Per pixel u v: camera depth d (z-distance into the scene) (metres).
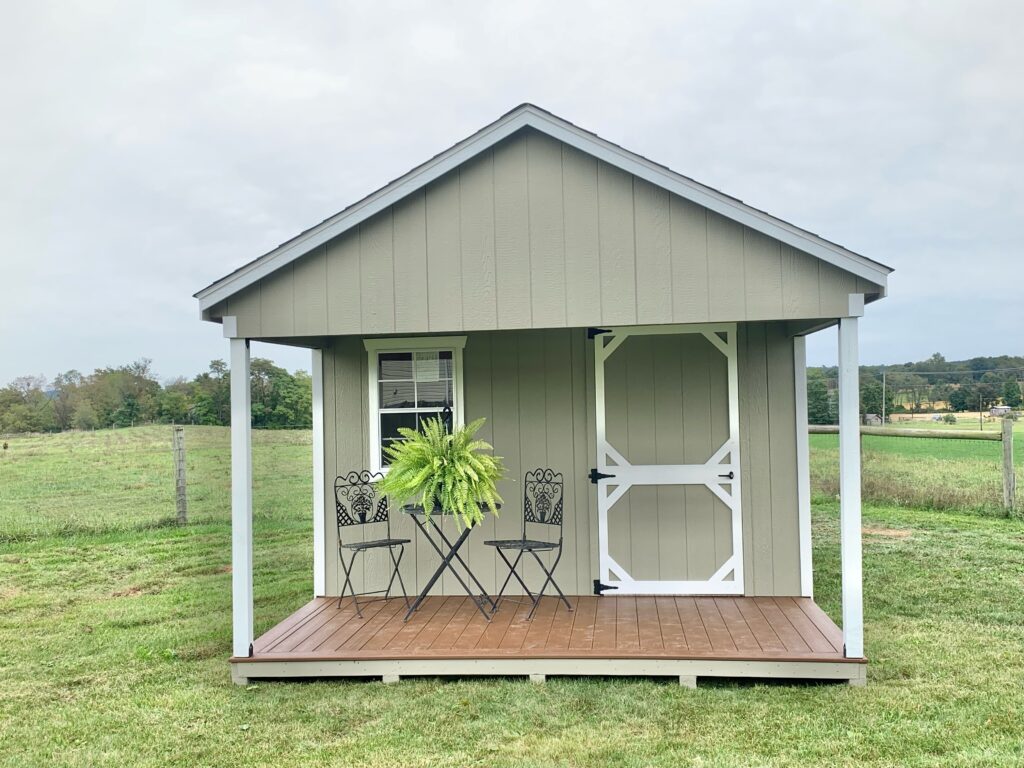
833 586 8.00
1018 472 11.36
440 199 5.38
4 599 8.57
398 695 5.22
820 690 5.13
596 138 5.18
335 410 7.17
